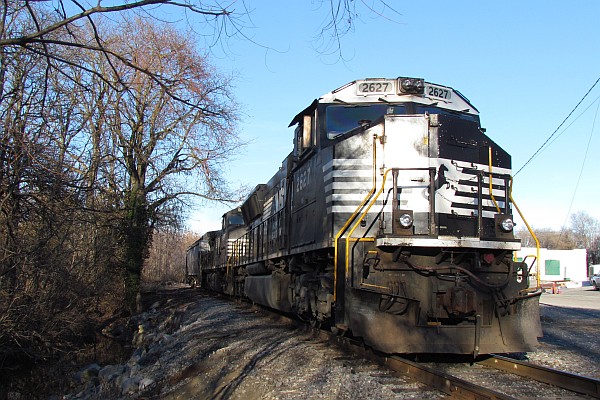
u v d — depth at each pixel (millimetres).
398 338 8062
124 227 22203
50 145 12469
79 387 13203
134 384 10828
